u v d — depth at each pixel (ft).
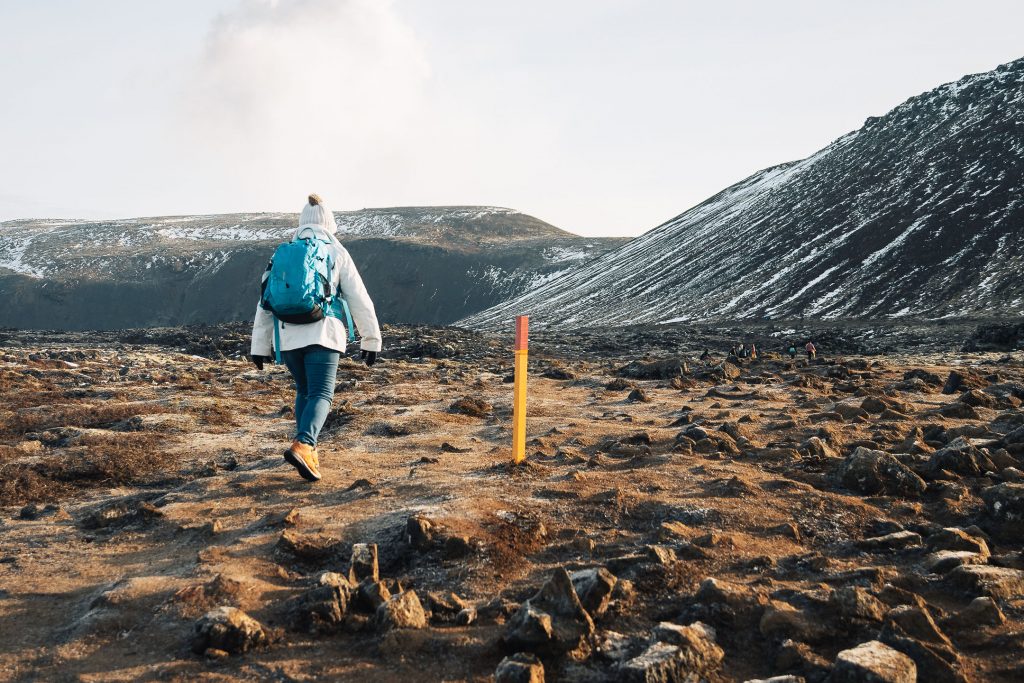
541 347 101.91
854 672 8.13
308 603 10.33
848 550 12.50
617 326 282.56
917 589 10.79
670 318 298.15
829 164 457.27
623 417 26.89
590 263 569.64
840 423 24.07
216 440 24.29
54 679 8.79
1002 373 42.47
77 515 15.79
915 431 21.26
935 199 333.42
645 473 17.08
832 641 9.34
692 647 8.92
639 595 10.73
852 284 277.85
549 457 19.49
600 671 8.80
